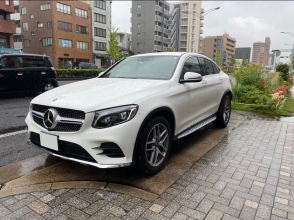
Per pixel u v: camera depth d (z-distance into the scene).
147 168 2.77
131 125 2.49
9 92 8.59
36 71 9.25
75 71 23.45
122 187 2.62
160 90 3.03
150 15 55.47
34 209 2.22
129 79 3.49
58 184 2.67
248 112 6.97
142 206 2.29
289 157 3.55
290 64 16.30
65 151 2.61
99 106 2.47
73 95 2.77
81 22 38.47
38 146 2.88
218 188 2.64
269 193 2.56
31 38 37.38
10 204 2.29
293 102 8.61
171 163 3.28
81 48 39.19
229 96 5.30
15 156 3.51
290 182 2.80
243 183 2.76
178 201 2.38
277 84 10.55
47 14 34.69
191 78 3.36
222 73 5.27
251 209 2.28
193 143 4.14
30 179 2.78
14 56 8.70
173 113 3.16
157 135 2.93
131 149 2.53
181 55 3.91
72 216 2.13
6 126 5.11
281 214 2.21
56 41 35.06
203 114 4.20
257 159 3.46
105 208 2.25
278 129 5.10
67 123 2.54
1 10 24.06
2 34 24.50
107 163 2.46
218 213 2.21
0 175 2.89
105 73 4.12
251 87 8.53
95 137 2.42
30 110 3.05
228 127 5.25
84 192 2.52
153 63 3.87
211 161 3.37
